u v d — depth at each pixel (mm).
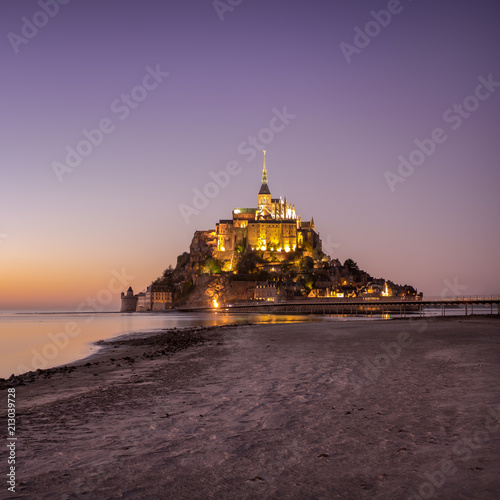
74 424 12695
